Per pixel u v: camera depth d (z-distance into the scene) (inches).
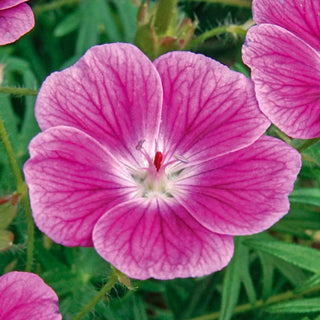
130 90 6.2
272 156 6.0
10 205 6.3
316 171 7.0
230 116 6.2
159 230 5.8
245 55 6.1
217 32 7.1
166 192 6.3
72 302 7.0
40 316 5.7
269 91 6.1
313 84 6.2
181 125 6.3
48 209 5.7
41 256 7.1
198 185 6.1
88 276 7.2
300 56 6.3
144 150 6.3
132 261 5.6
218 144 6.1
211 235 5.8
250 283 7.2
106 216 5.8
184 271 5.6
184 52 6.2
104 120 6.1
